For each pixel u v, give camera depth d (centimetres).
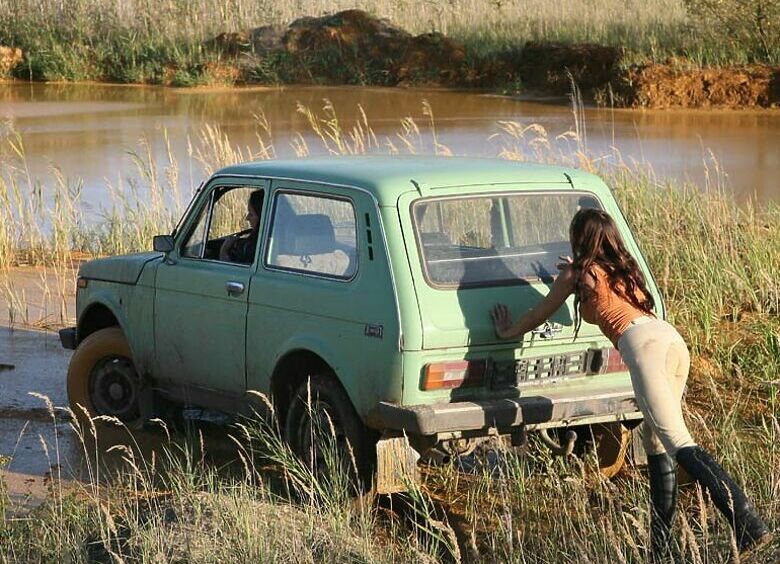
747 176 3544
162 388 1543
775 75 5462
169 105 5778
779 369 1631
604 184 1347
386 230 1216
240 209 1571
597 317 1170
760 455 1301
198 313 1445
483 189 1270
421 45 6800
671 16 6631
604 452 1365
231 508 1169
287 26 7319
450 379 1196
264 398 1255
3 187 2902
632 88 5506
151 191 2952
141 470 1432
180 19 7362
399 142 4278
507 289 1235
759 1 5844
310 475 1251
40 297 2370
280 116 5297
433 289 1201
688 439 1118
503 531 1149
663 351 1137
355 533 1176
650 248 2105
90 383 1620
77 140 4516
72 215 2886
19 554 1144
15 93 6331
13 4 7406
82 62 7075
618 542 1127
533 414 1209
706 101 5450
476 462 1421
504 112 5300
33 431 1594
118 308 1581
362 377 1220
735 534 1071
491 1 7156
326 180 1300
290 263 1331
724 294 1952
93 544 1179
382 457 1211
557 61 6125
